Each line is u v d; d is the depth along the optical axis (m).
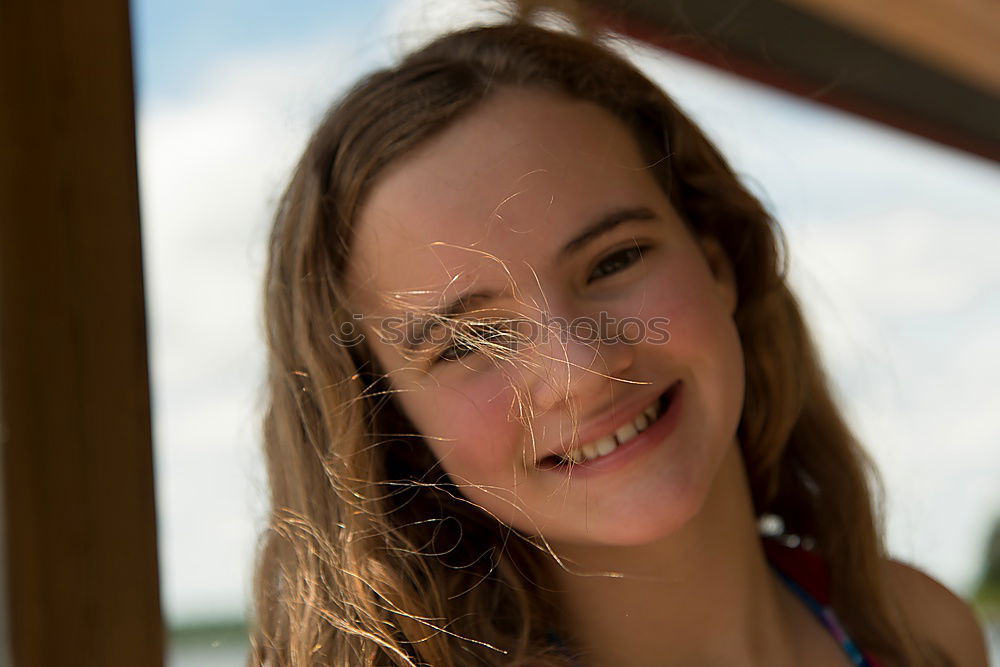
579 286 0.87
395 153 0.90
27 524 0.57
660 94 1.10
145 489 0.62
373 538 0.95
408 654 0.94
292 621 0.96
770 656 1.04
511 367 0.85
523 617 0.97
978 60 2.14
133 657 0.60
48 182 0.59
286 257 1.03
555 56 1.00
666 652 0.99
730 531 1.01
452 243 0.85
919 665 1.16
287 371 1.03
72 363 0.60
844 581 1.22
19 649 0.56
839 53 1.88
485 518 1.00
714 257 1.12
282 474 1.03
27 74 0.59
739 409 0.95
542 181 0.86
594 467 0.86
